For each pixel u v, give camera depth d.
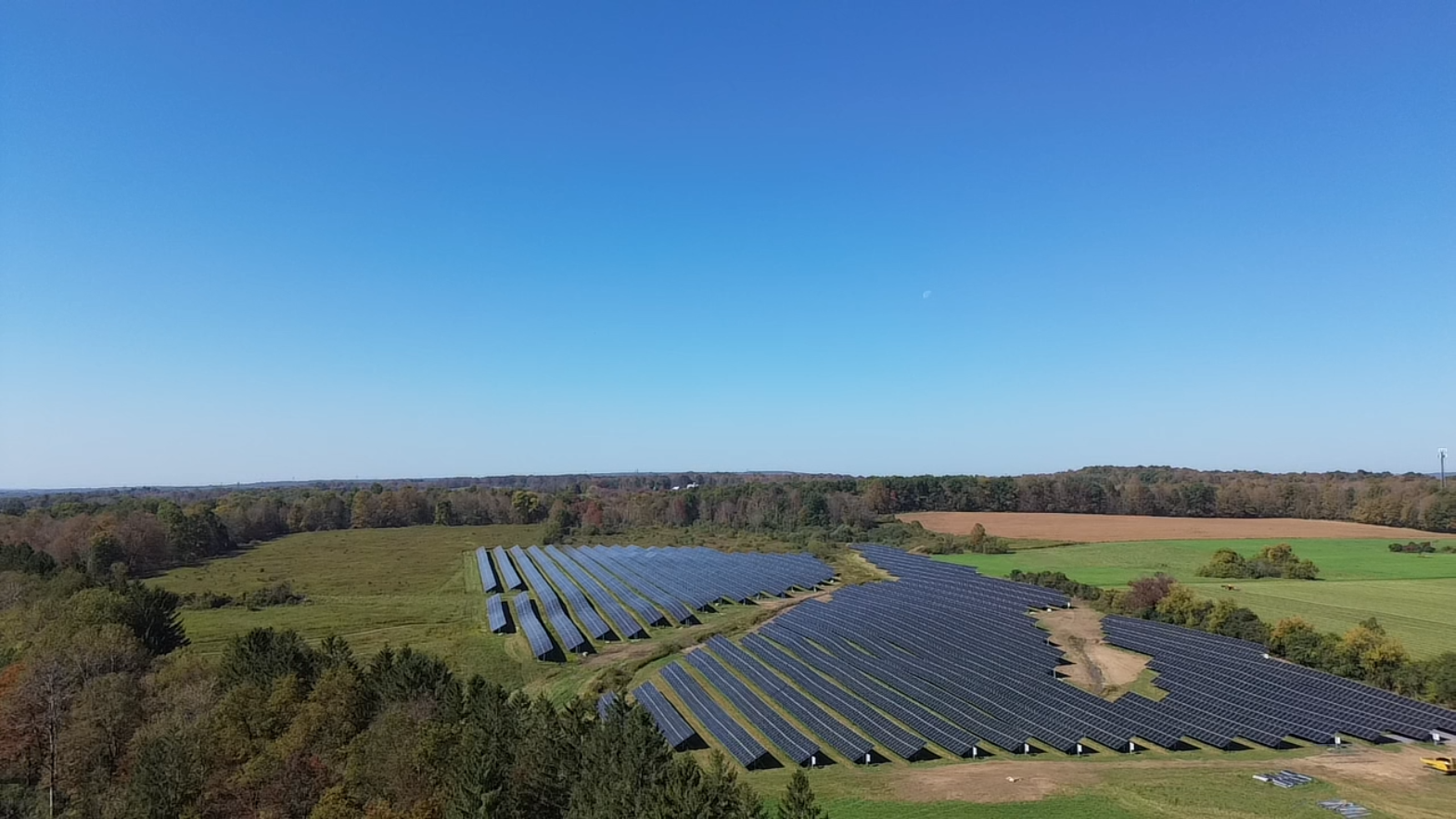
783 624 109.31
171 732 55.66
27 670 67.81
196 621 118.81
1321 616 94.31
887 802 52.41
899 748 62.72
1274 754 58.59
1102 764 57.97
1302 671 74.50
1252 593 108.56
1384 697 65.38
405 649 67.44
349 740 56.03
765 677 83.94
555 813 46.28
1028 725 65.69
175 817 47.59
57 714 64.31
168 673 73.81
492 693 58.84
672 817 37.06
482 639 108.50
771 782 58.31
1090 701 70.25
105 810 54.06
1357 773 53.75
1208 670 78.06
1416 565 130.25
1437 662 70.38
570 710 54.56
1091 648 92.19
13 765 65.88
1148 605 104.81
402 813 43.75
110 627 79.62
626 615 119.19
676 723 70.12
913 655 90.19
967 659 86.69
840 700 74.44
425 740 50.28
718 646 99.25
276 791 49.25
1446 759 54.94
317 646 103.75
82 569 142.25
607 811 39.66
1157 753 60.19
